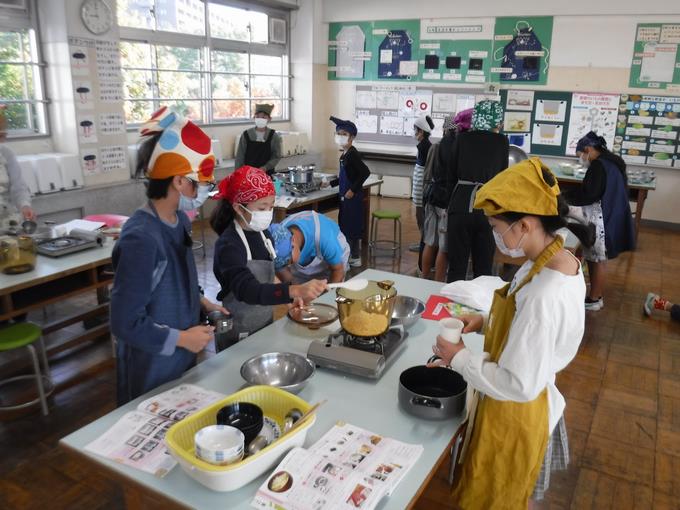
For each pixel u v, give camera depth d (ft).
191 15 21.47
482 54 24.48
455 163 12.37
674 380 10.62
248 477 3.82
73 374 10.32
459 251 12.44
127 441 4.33
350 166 16.02
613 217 13.16
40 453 8.05
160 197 4.88
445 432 4.62
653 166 22.54
